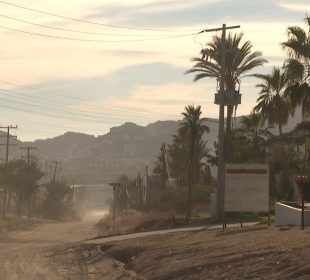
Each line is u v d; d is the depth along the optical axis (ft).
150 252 83.61
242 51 208.85
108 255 96.63
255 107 244.22
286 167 222.69
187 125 302.04
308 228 86.84
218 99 159.63
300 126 218.79
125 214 301.43
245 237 85.15
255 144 239.09
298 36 161.38
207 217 174.70
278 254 60.18
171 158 373.81
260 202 103.60
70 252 109.19
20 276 79.71
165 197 260.62
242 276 54.95
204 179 314.76
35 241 150.82
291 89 162.50
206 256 69.21
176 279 62.18
